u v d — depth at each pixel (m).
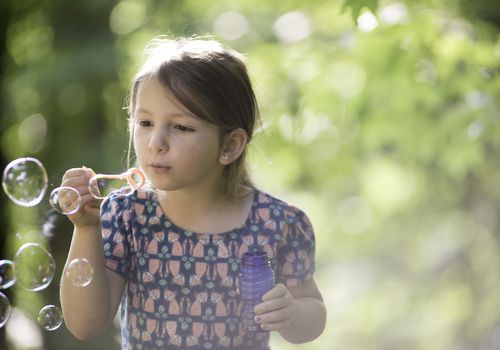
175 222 2.54
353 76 6.32
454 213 10.51
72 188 2.31
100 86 6.86
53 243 5.77
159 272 2.52
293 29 6.68
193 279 2.51
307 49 6.41
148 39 6.88
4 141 6.77
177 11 6.91
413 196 10.55
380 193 10.78
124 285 2.53
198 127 2.40
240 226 2.57
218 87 2.45
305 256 2.67
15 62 6.88
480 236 10.22
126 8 7.11
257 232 2.58
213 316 2.51
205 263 2.52
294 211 2.66
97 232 2.40
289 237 2.65
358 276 12.81
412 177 9.48
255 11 6.88
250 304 2.31
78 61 6.62
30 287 2.64
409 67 5.41
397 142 6.29
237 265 2.54
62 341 5.98
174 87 2.37
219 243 2.54
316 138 7.61
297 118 6.53
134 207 2.55
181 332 2.50
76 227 2.38
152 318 2.51
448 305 10.94
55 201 2.37
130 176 2.43
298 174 8.35
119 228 2.53
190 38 2.84
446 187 9.08
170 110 2.37
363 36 5.33
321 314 2.66
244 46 6.61
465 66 5.34
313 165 8.30
